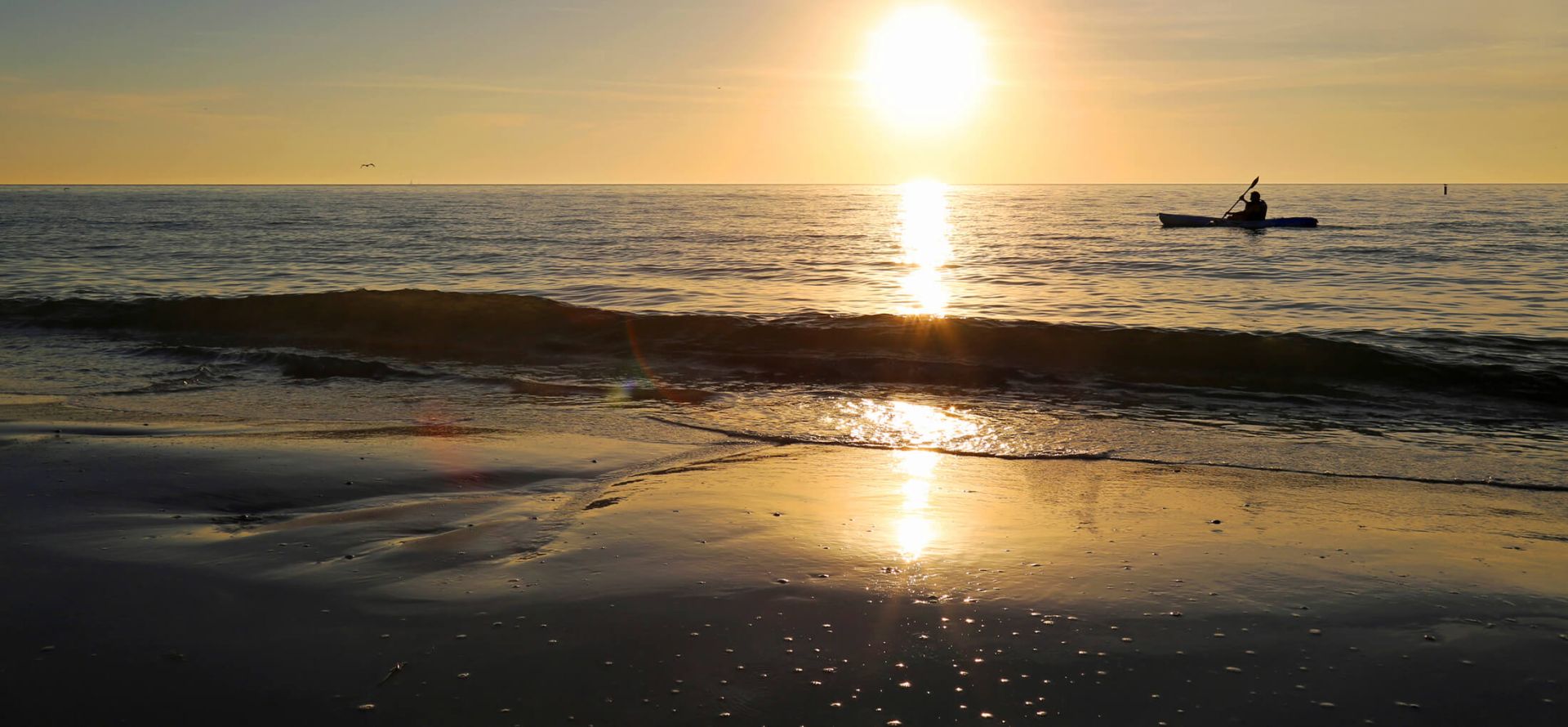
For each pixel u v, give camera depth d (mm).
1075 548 4953
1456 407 8758
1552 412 8547
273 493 5824
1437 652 3734
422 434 7629
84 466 6371
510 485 6152
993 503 5809
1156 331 11242
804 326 12047
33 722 3223
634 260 28156
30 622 3961
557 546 4926
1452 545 5016
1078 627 3953
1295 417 8461
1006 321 12352
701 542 4988
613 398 9266
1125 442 7508
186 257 28812
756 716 3256
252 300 14016
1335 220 53094
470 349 11953
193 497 5727
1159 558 4801
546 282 21438
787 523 5340
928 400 9156
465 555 4773
